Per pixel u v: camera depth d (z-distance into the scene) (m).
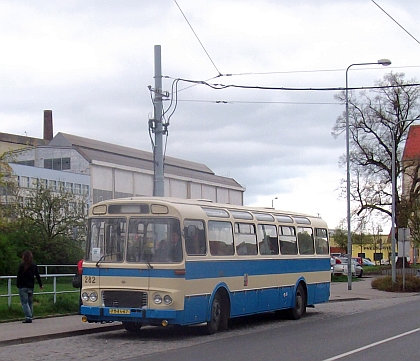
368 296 33.72
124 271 15.84
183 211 16.11
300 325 19.81
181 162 78.00
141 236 15.98
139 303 15.66
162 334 17.17
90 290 16.12
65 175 71.62
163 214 15.95
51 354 13.57
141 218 16.09
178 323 15.53
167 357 13.07
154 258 15.74
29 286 18.55
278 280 20.56
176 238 15.82
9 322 18.69
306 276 22.52
